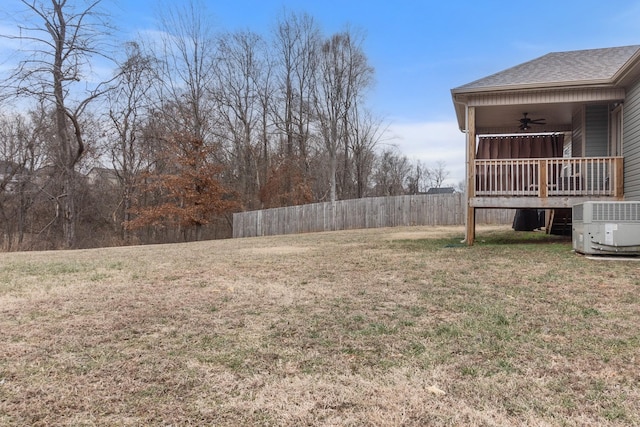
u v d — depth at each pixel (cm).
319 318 361
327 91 2692
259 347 293
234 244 1167
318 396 220
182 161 2014
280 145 2702
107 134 2012
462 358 267
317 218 1984
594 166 929
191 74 2330
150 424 194
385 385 231
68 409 209
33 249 1750
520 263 626
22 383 239
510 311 371
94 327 344
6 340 313
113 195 2170
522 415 197
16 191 1902
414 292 453
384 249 859
